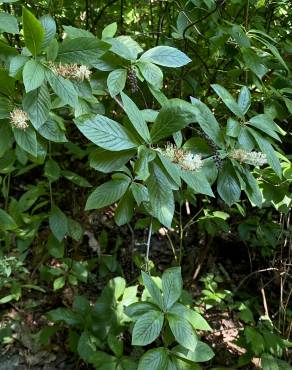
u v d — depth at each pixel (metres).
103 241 2.83
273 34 2.49
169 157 1.26
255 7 2.40
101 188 1.49
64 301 2.69
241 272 3.07
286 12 2.71
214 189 2.61
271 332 2.25
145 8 2.84
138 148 1.18
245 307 2.40
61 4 2.47
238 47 2.07
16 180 3.15
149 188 1.20
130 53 1.43
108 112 2.04
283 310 2.53
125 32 2.62
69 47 1.26
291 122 2.44
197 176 1.27
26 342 2.48
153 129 1.22
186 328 1.31
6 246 2.48
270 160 1.44
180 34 2.13
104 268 2.71
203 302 2.65
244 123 1.50
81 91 1.31
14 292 2.34
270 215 2.67
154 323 1.30
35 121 1.20
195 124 2.16
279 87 2.16
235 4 2.33
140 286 2.67
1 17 1.22
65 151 2.74
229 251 3.15
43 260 2.67
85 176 2.80
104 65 1.47
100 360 1.98
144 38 2.61
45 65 1.22
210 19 2.12
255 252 3.08
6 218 1.79
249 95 1.59
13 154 1.72
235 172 1.43
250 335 2.12
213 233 2.43
